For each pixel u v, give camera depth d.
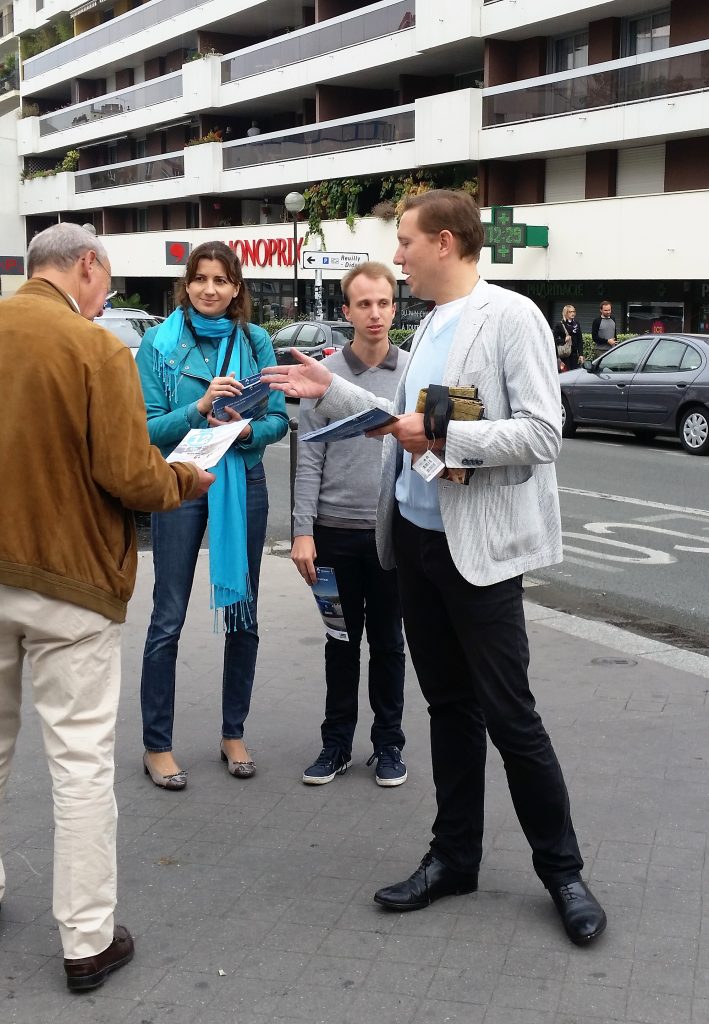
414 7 30.78
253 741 4.55
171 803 3.97
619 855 3.45
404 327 27.62
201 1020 2.70
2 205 56.47
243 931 3.09
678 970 2.85
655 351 15.69
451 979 2.84
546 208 26.44
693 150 24.66
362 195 34.62
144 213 48.81
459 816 3.23
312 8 38.56
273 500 11.77
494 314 2.92
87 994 2.82
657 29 25.84
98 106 48.94
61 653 2.80
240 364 4.13
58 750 2.83
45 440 2.71
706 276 23.11
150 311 48.12
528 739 3.03
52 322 2.74
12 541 2.72
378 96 36.78
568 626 6.34
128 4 49.31
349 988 2.81
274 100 39.09
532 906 3.20
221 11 39.81
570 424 16.83
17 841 3.66
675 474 13.05
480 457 2.81
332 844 3.63
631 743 4.40
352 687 4.19
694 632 6.60
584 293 27.03
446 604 3.04
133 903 3.25
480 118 28.75
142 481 2.77
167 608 4.11
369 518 4.03
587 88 25.77
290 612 6.49
